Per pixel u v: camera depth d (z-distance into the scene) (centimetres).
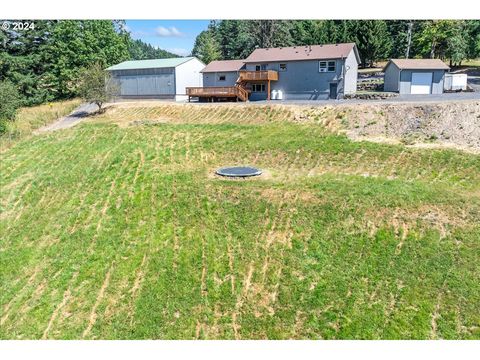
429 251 1370
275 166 2153
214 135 2655
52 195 2045
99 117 3550
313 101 3281
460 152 2045
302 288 1305
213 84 4250
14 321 1305
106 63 5344
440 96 3109
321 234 1504
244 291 1321
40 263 1552
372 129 2408
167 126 2939
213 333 1202
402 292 1254
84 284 1418
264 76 3678
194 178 2016
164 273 1405
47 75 4797
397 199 1612
